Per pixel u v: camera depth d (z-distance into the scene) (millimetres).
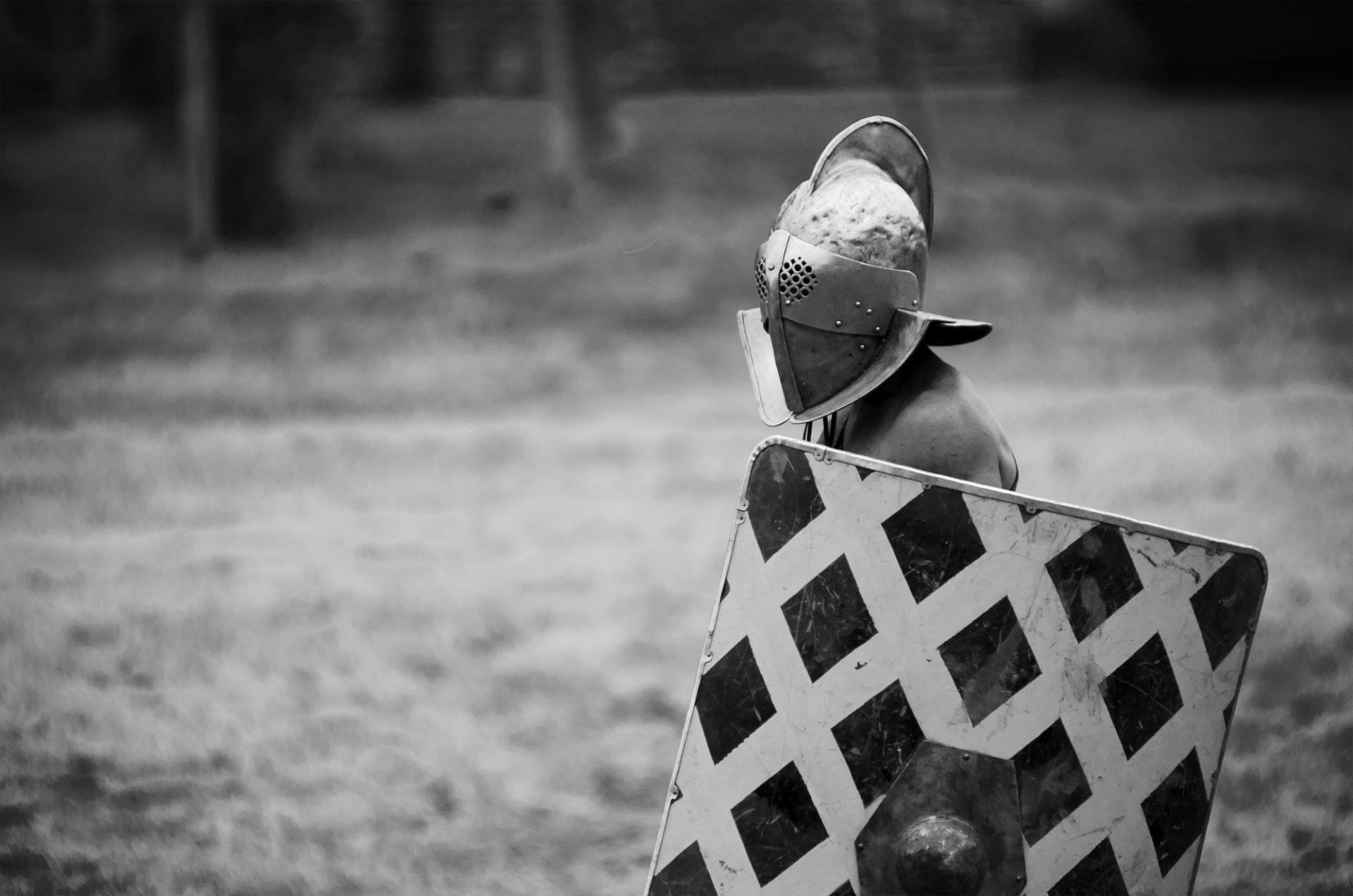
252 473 14695
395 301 21672
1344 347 18391
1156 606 3994
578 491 13852
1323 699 7820
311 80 25938
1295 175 27031
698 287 21891
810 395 4180
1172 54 36625
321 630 9969
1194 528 10945
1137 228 23672
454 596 10703
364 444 15805
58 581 11023
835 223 4129
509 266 22875
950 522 4000
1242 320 19781
